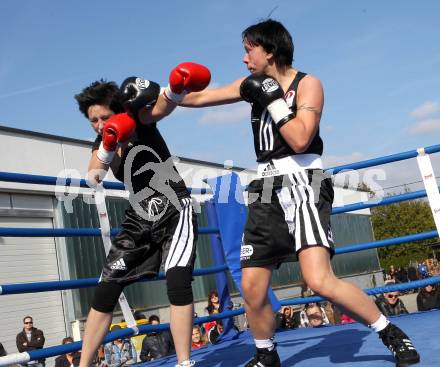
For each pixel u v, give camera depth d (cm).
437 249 3047
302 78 262
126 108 277
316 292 252
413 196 436
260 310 277
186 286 277
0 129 1227
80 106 291
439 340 304
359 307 254
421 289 662
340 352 316
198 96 289
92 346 289
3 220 1234
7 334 1213
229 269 491
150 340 682
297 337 420
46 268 1319
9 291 320
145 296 1445
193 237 286
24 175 349
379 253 3189
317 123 252
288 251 271
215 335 726
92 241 1388
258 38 265
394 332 257
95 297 290
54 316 1313
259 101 256
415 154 429
